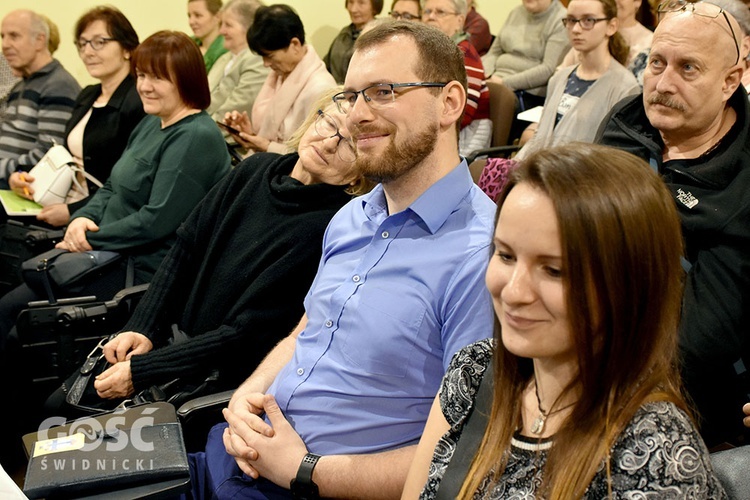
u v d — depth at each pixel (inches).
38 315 83.9
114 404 71.5
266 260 71.5
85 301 85.7
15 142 132.2
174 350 70.2
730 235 57.5
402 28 53.1
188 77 93.0
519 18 157.4
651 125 65.9
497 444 35.4
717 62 58.6
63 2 167.3
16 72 135.0
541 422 34.7
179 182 91.8
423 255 52.3
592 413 31.8
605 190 30.3
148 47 92.0
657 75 61.5
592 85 106.7
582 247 30.2
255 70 144.8
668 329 31.7
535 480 33.4
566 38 147.6
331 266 59.2
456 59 53.2
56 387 84.8
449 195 52.9
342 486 49.9
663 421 30.8
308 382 54.9
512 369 36.3
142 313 77.5
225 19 149.5
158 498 50.3
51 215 108.8
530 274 31.8
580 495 30.9
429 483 38.2
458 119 54.1
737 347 57.7
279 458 52.2
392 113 51.7
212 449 60.1
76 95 135.0
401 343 51.2
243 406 56.6
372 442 52.2
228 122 121.9
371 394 52.0
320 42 187.2
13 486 42.1
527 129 123.5
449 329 50.1
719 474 37.1
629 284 30.4
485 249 50.2
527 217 31.3
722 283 57.4
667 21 60.7
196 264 79.3
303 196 71.5
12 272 106.7
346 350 53.4
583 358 31.4
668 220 31.0
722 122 61.9
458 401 39.2
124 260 94.7
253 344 71.4
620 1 123.7
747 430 60.0
